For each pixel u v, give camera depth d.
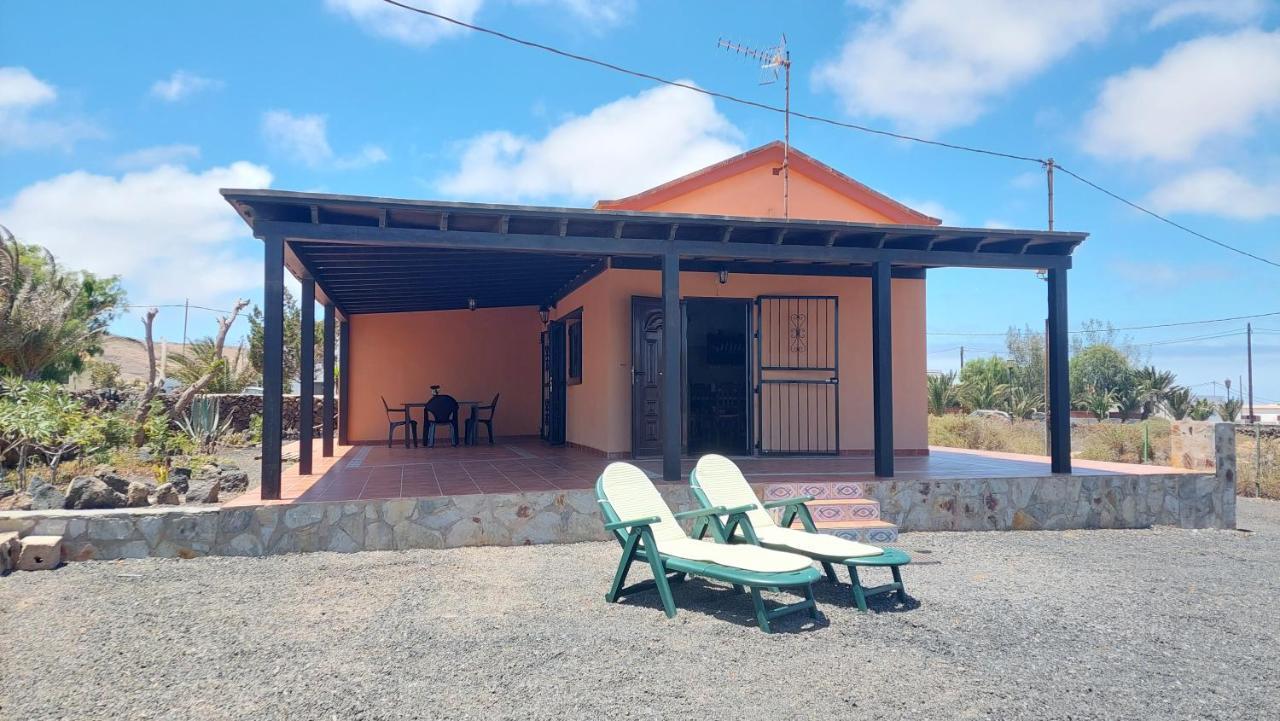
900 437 11.09
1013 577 5.82
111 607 4.71
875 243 8.19
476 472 8.53
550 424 12.91
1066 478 8.07
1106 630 4.47
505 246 7.15
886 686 3.50
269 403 6.47
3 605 4.73
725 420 10.98
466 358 14.39
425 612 4.66
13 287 12.85
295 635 4.20
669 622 4.50
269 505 6.24
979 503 7.85
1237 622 4.68
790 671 3.69
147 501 6.65
